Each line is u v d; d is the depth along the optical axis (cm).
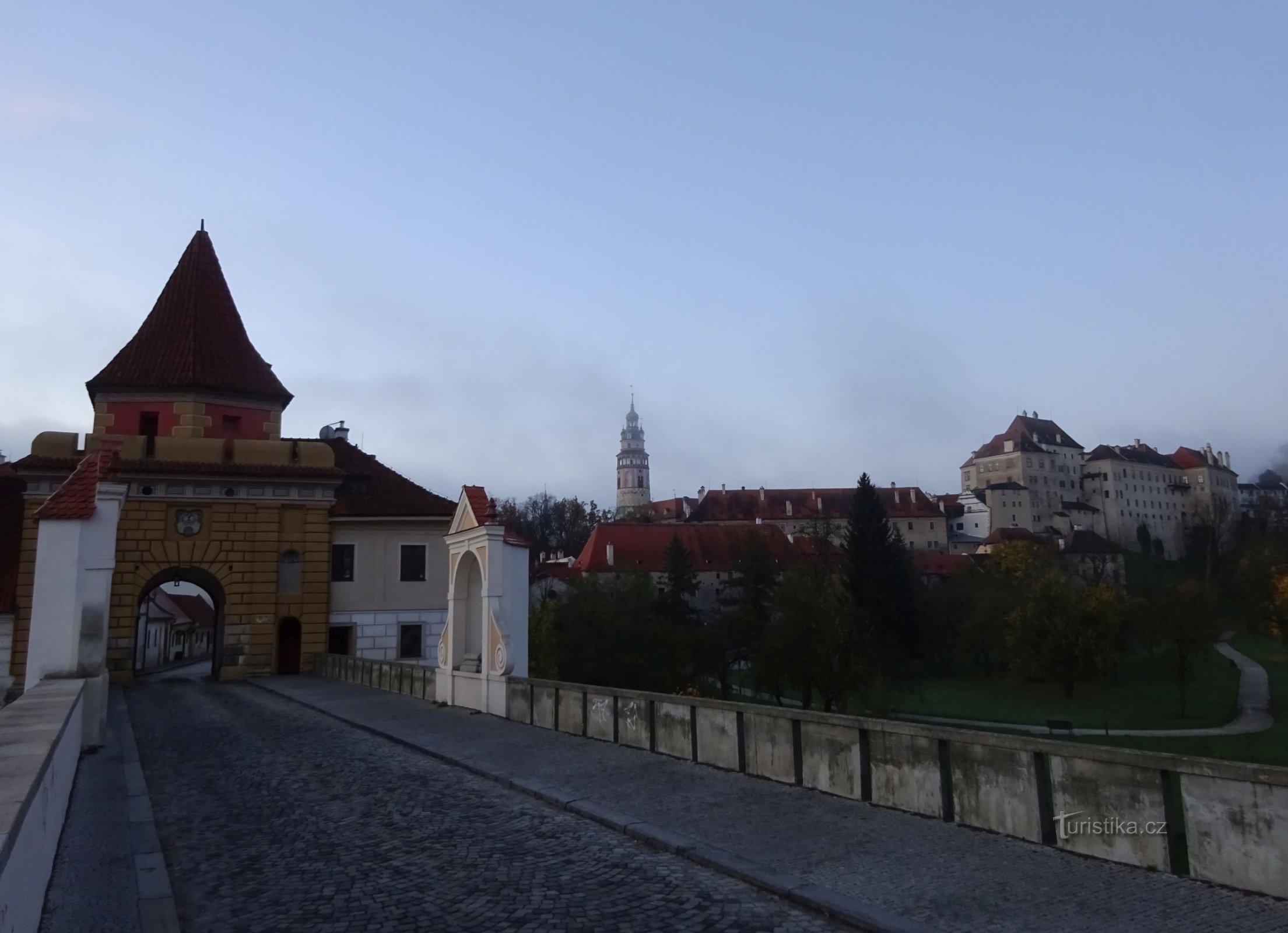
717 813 1029
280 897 810
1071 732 5047
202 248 4491
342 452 4697
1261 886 677
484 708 2108
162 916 751
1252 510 13600
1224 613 9844
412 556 4278
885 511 8119
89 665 1731
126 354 4156
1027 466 15912
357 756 1614
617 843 952
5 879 516
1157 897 686
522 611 2152
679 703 1402
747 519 14562
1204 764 721
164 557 3762
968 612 7919
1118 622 6469
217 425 4188
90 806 1197
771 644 5759
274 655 3881
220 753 1700
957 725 5375
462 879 838
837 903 715
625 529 11006
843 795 1078
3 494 3853
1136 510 16038
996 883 742
